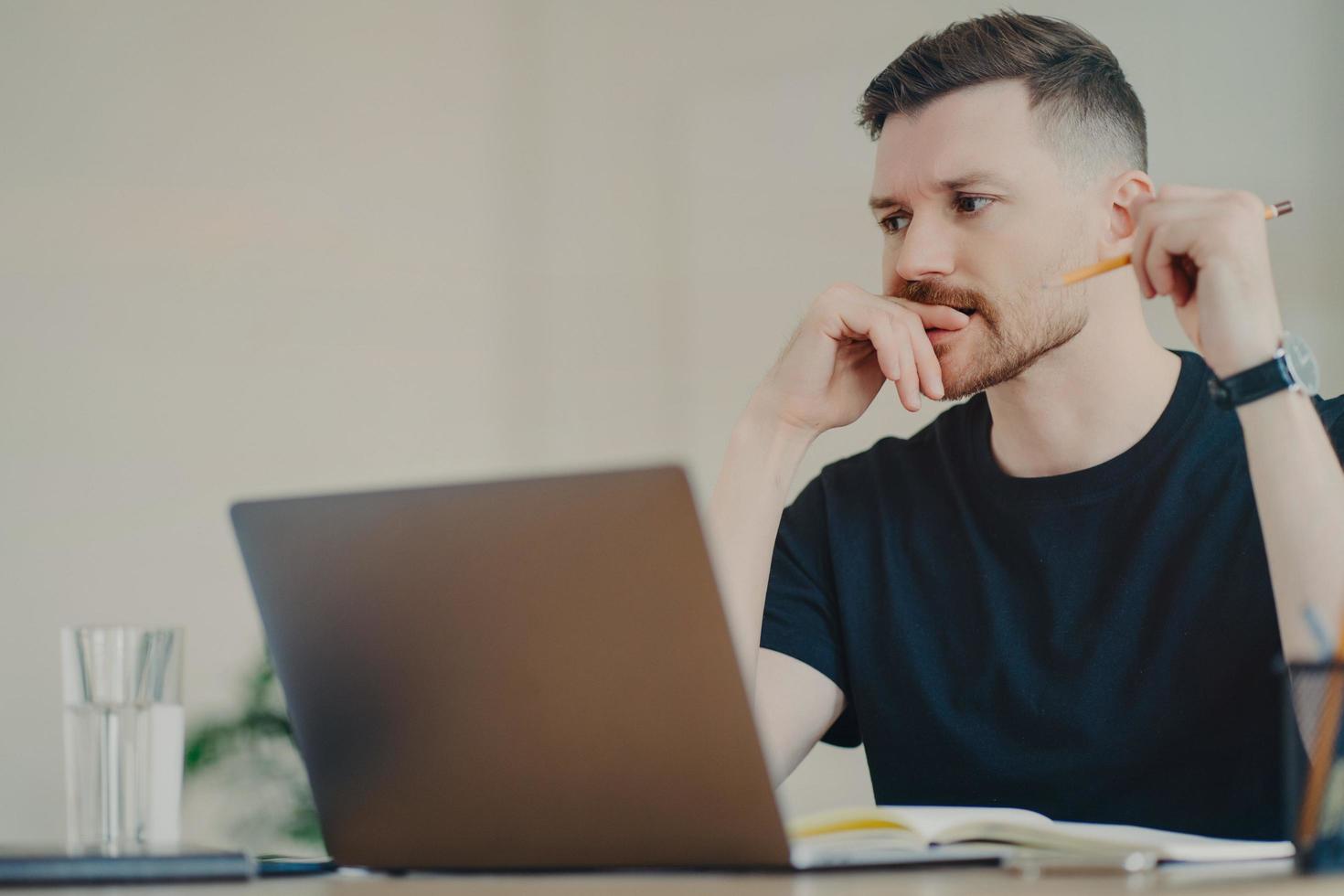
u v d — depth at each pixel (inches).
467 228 141.3
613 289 136.6
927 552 64.2
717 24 134.3
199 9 146.0
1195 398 61.0
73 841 37.0
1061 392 61.0
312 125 144.5
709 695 31.4
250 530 37.8
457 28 142.8
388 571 35.4
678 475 30.6
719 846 32.2
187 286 143.9
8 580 141.3
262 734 129.5
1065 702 58.2
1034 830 34.4
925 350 61.0
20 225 145.4
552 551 32.7
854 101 128.6
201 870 33.0
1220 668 56.1
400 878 35.4
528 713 34.0
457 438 139.8
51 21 146.8
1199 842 34.6
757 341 131.2
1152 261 49.9
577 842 34.2
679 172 134.8
